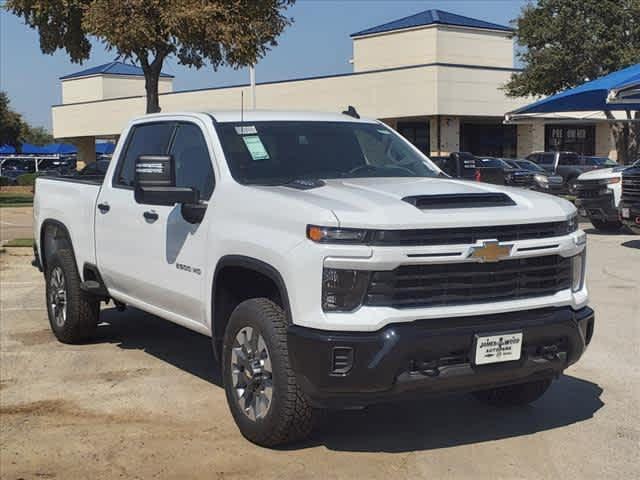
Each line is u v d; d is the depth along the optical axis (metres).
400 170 6.14
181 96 48.84
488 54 43.22
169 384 6.49
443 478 4.66
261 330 4.87
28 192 40.88
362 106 40.97
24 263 13.37
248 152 5.72
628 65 28.05
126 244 6.51
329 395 4.55
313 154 5.93
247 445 5.16
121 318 8.91
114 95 59.97
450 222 4.58
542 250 4.88
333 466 4.83
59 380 6.63
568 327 4.95
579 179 17.44
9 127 49.91
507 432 5.41
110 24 15.09
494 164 28.86
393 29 43.16
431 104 38.31
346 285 4.48
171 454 5.05
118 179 6.86
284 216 4.77
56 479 4.73
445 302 4.63
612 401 6.03
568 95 19.41
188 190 5.56
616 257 13.40
